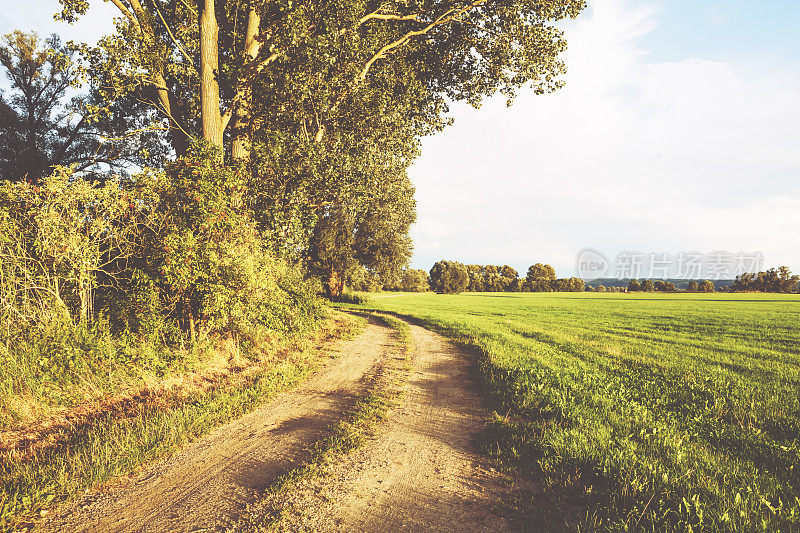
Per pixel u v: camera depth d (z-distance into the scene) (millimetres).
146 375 7094
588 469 4203
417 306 41469
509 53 17406
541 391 7270
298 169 12016
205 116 12125
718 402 6852
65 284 7242
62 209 7043
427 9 15961
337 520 3420
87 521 3441
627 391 7586
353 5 12570
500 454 4801
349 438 5316
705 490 3605
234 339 9930
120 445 4711
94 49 11484
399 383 8688
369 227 34906
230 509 3607
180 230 7996
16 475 3959
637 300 63281
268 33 12789
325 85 12727
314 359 11133
